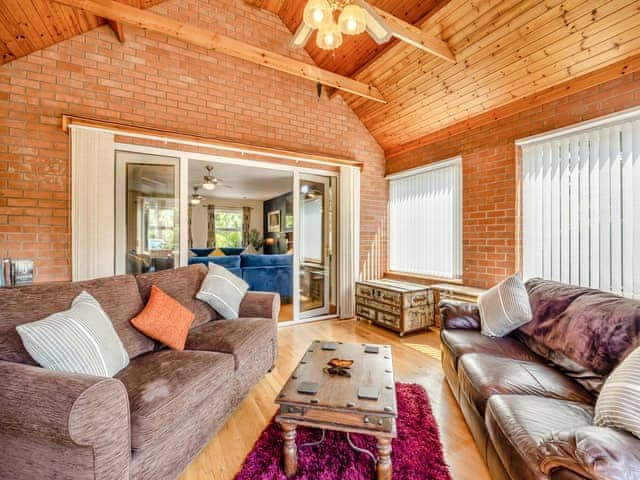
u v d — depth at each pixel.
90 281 1.89
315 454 1.61
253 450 1.65
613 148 2.50
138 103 3.19
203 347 2.02
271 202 8.96
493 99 3.28
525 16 2.54
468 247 3.71
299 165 4.21
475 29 2.83
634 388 1.04
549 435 1.06
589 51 2.47
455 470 1.53
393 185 4.87
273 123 3.99
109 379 1.12
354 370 1.77
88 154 2.90
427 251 4.29
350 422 1.40
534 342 2.01
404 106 4.04
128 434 1.17
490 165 3.47
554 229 2.88
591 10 2.27
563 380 1.61
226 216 9.06
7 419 1.04
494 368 1.73
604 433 0.96
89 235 2.90
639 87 2.35
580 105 2.70
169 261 3.38
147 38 3.24
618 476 0.81
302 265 4.35
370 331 3.88
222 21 3.66
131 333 1.89
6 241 2.69
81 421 1.00
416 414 1.98
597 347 1.53
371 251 4.80
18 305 1.51
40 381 1.08
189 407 1.48
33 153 2.78
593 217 2.61
